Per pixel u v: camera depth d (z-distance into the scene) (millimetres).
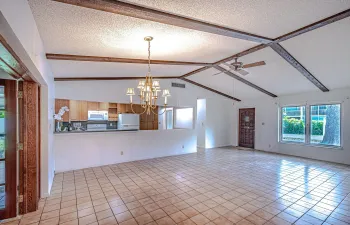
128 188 3463
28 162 2600
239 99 8289
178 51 3479
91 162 4918
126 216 2510
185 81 7152
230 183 3725
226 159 5828
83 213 2582
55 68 3814
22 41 1495
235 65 3986
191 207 2752
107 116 6730
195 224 2328
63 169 4516
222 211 2637
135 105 7215
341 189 3398
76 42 2717
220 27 2572
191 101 7289
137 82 6031
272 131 7082
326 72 4508
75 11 1922
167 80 6707
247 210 2666
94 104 6492
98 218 2461
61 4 1779
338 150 5395
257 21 2488
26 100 2602
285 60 4277
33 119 2637
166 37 2768
